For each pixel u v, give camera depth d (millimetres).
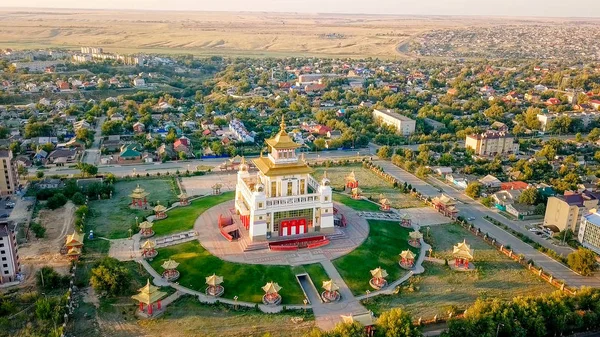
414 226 167500
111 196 188125
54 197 174625
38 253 140875
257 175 162875
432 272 136875
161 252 141250
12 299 117625
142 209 176125
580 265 136750
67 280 125250
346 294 124188
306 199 147750
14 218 164625
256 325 110750
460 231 165375
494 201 190375
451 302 122438
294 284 126812
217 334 107188
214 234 151750
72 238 137875
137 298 112938
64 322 108250
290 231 148625
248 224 149750
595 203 161375
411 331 102000
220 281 122000
